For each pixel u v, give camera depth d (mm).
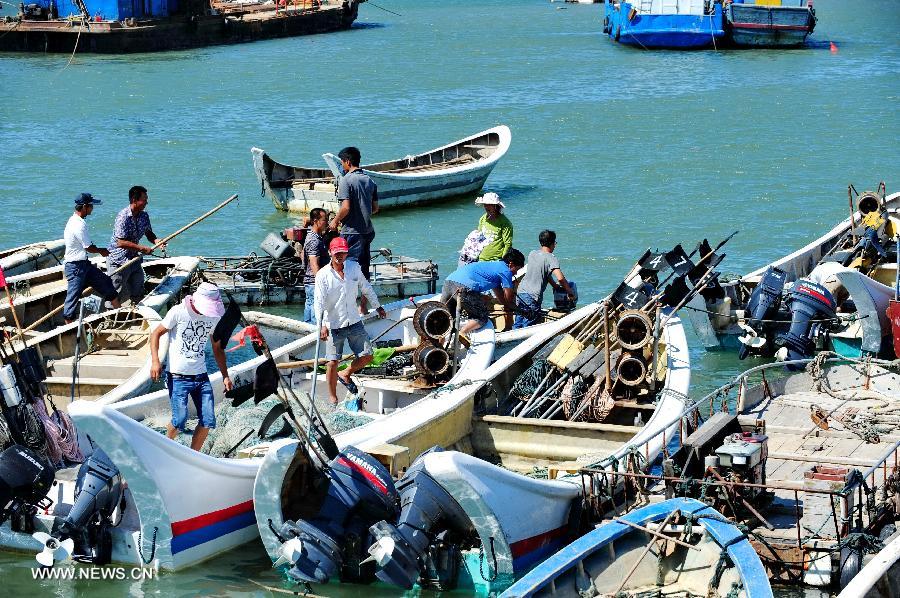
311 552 16594
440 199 48188
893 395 22484
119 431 16188
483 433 21141
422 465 16906
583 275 37125
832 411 21406
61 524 16953
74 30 115188
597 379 22297
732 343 29562
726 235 42219
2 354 20734
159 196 50031
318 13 138125
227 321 18641
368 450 18234
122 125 70375
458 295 23266
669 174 53938
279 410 17609
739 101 78625
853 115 71438
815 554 16422
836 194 49094
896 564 15141
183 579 16938
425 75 96312
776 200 48000
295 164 58156
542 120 71562
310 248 28172
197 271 33188
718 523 16438
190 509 17016
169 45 120688
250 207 47844
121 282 29016
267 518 17016
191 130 68438
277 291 33969
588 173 54656
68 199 49406
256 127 69688
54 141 64250
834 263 28062
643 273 25312
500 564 16672
